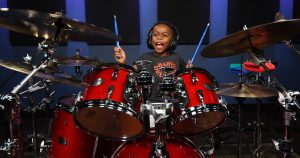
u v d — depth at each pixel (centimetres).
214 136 308
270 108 445
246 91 242
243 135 354
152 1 412
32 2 397
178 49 424
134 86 168
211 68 432
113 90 165
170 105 159
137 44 420
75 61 275
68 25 193
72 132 205
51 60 175
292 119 177
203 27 415
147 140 189
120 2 405
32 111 255
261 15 416
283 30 175
